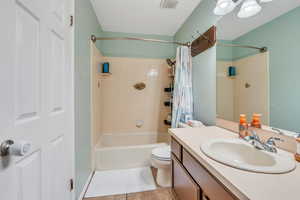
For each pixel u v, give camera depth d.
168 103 2.95
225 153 1.02
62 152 1.07
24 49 0.66
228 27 1.37
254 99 1.12
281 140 0.92
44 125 0.83
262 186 0.55
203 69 1.78
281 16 0.93
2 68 0.54
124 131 2.89
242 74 1.24
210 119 1.66
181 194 1.15
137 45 2.90
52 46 0.91
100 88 2.62
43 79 0.81
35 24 0.74
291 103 0.88
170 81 2.98
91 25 1.93
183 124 1.85
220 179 0.64
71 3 1.19
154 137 2.96
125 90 2.88
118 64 2.84
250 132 1.15
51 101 0.91
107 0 1.85
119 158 2.14
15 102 0.61
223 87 1.46
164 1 1.86
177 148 1.24
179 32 2.66
